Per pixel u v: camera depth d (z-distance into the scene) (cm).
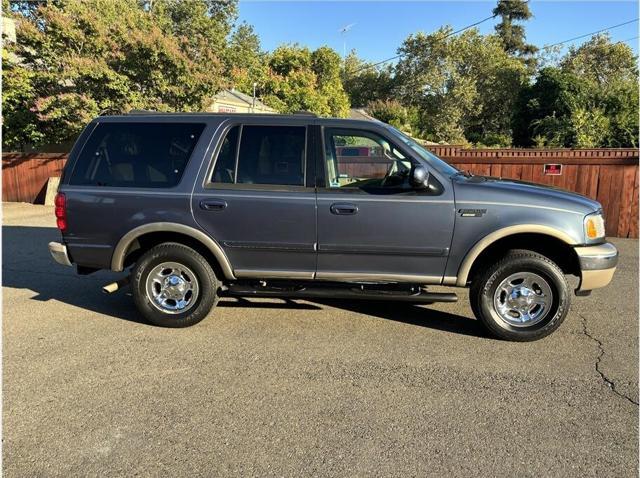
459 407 324
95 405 323
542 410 321
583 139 2525
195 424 302
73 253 462
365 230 425
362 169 437
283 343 427
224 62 1703
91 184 455
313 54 4869
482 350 414
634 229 892
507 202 412
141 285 455
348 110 4859
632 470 262
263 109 2847
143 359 393
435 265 428
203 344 423
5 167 1284
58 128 1394
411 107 4950
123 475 256
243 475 256
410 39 5006
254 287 457
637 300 550
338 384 353
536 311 429
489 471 260
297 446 281
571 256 422
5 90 1305
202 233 441
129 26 1493
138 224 445
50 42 1332
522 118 3828
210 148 445
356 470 260
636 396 339
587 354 408
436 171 423
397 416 312
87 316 492
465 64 4878
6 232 925
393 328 463
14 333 446
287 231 433
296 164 436
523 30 6812
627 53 4819
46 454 272
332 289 443
